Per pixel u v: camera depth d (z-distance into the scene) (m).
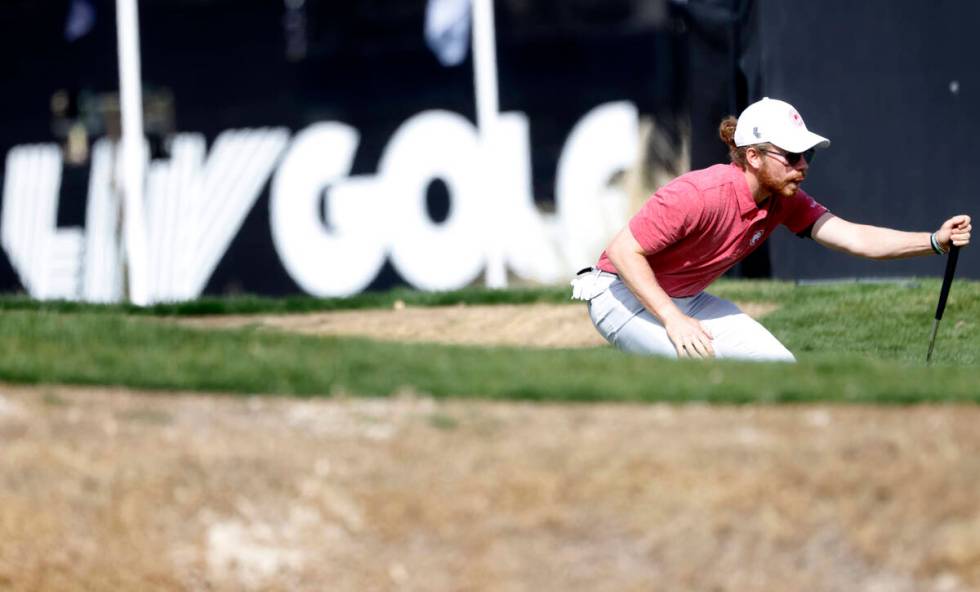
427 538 15.41
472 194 51.03
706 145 41.62
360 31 52.44
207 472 16.09
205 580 15.65
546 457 15.88
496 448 16.17
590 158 48.53
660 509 15.15
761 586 14.65
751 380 18.30
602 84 48.31
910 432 16.05
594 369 19.30
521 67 49.56
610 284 24.02
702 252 23.09
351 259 52.59
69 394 18.17
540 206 49.31
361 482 15.81
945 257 36.78
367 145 52.44
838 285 36.12
